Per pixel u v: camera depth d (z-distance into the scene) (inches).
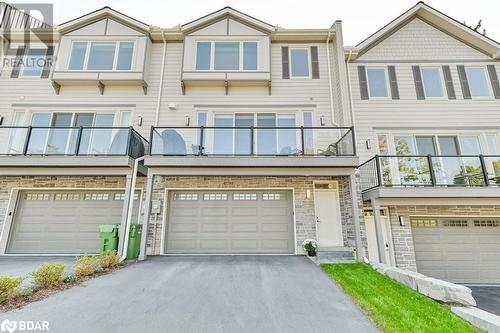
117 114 373.7
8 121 369.4
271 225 328.2
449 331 136.9
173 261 274.2
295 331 131.3
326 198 341.4
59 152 309.7
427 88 387.5
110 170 303.7
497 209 328.5
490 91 382.0
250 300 168.6
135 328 131.3
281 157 300.0
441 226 328.5
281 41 409.4
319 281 208.5
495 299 250.8
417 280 198.8
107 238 287.7
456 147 364.5
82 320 138.5
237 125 378.3
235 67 390.0
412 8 401.7
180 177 337.7
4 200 331.0
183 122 374.3
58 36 401.4
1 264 264.5
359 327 136.9
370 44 398.3
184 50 387.5
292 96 386.0
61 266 197.2
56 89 376.8
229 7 405.1
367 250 319.9
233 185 336.5
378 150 363.6
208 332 128.9
